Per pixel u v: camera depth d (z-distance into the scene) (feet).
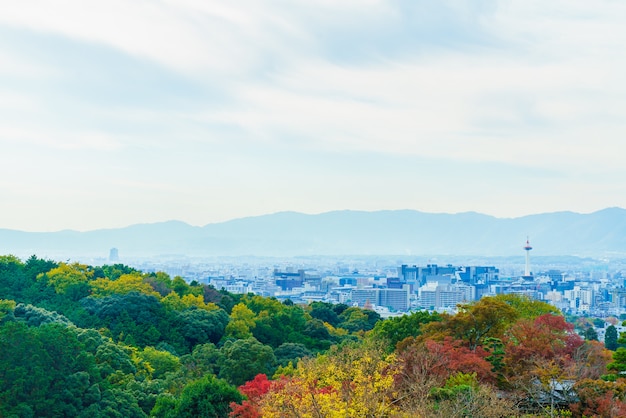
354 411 133.18
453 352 191.21
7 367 214.07
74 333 253.03
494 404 153.69
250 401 188.96
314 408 134.51
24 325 231.09
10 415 203.00
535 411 170.71
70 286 383.86
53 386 219.41
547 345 197.57
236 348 296.30
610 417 158.71
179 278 470.80
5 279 387.14
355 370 150.00
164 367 296.10
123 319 351.87
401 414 143.64
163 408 208.85
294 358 338.95
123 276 408.26
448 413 147.43
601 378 178.91
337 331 445.78
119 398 232.12
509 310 221.87
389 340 243.60
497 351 192.85
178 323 368.27
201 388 195.93
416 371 167.43
